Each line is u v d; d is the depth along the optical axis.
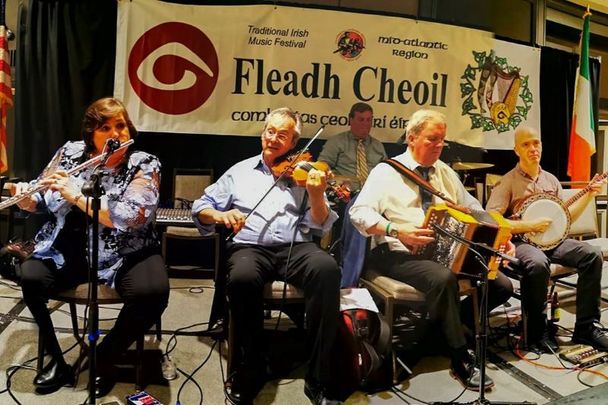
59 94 3.65
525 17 4.90
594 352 2.70
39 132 3.70
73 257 2.16
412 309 2.82
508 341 2.79
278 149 2.39
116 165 2.21
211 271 3.91
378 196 2.49
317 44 3.59
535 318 2.72
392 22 3.65
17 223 3.89
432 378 2.40
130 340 2.11
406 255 2.46
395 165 2.53
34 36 3.62
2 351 2.45
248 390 2.16
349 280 2.57
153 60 3.47
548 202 2.88
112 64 3.72
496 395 2.28
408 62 3.71
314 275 2.11
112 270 2.14
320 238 2.56
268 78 3.58
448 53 3.77
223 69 3.54
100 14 3.66
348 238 2.59
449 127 3.85
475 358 2.38
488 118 3.94
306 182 2.27
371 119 3.65
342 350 2.26
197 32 3.49
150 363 2.40
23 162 3.71
